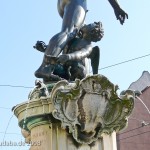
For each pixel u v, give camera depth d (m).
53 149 4.71
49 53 5.34
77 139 4.79
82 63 5.58
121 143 17.50
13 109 5.12
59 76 5.46
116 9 6.49
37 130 4.87
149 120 18.31
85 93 4.82
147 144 18.02
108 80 4.87
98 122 4.88
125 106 5.03
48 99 4.79
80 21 5.85
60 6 6.25
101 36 5.63
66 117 4.74
